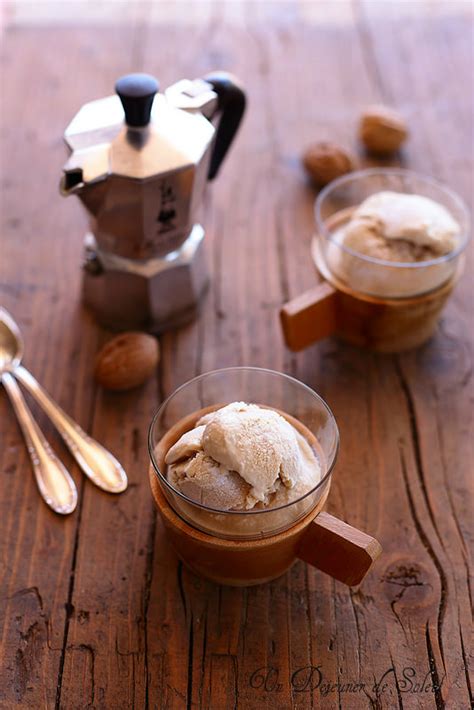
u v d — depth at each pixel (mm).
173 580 533
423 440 588
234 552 491
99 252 616
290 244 685
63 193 558
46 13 857
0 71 794
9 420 594
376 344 623
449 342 637
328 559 507
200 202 622
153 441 512
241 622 519
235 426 488
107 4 868
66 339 630
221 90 601
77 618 520
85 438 582
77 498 560
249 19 859
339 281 608
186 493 494
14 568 536
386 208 610
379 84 801
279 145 751
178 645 511
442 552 542
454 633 515
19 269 665
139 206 574
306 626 518
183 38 834
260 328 640
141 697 496
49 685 500
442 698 497
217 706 494
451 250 603
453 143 753
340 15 866
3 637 514
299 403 536
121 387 597
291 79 802
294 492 496
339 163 710
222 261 674
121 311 631
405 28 855
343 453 582
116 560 539
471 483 569
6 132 748
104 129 568
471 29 855
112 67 802
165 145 566
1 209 699
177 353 626
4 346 620
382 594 528
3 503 559
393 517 555
